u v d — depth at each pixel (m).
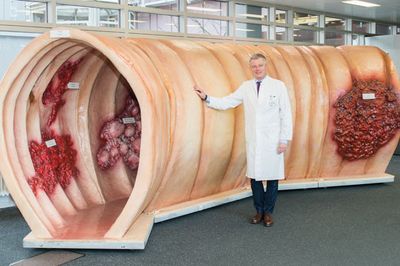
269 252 3.37
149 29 6.36
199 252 3.38
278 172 3.90
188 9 6.90
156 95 3.45
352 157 5.43
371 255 3.29
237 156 4.60
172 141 3.89
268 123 3.81
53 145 3.95
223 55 4.78
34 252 3.39
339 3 8.63
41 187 3.67
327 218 4.22
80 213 4.01
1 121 3.30
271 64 5.09
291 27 9.00
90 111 4.37
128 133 4.62
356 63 5.43
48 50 3.37
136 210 3.36
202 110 4.16
